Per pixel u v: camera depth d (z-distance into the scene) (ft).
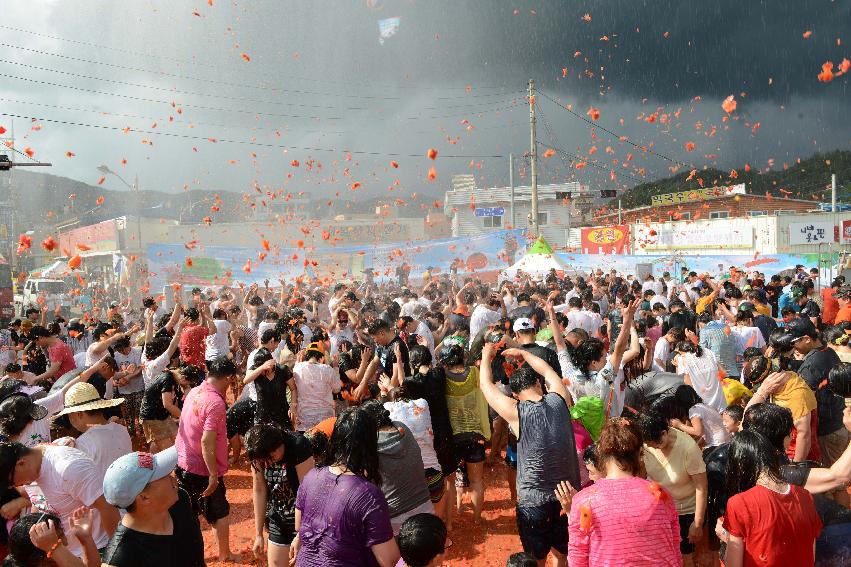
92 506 13.29
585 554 10.50
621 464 10.99
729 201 148.77
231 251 82.94
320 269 90.48
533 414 14.48
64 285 107.55
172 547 10.84
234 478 27.40
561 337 22.12
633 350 20.79
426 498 15.75
